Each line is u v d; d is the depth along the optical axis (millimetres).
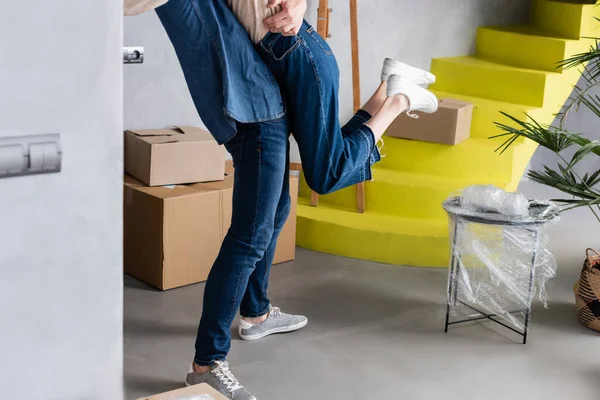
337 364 2908
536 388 2801
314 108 2377
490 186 3148
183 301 3365
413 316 3402
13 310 704
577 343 3203
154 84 3809
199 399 1599
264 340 3072
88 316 752
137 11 1981
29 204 693
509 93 4758
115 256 757
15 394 720
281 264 3926
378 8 4625
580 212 5219
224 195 3521
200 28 2238
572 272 4051
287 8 2260
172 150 3473
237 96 2307
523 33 5117
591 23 5090
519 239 3037
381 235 4008
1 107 661
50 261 716
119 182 742
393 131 4461
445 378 2844
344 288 3668
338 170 2441
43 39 670
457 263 3211
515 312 3455
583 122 6020
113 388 789
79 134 708
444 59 5012
